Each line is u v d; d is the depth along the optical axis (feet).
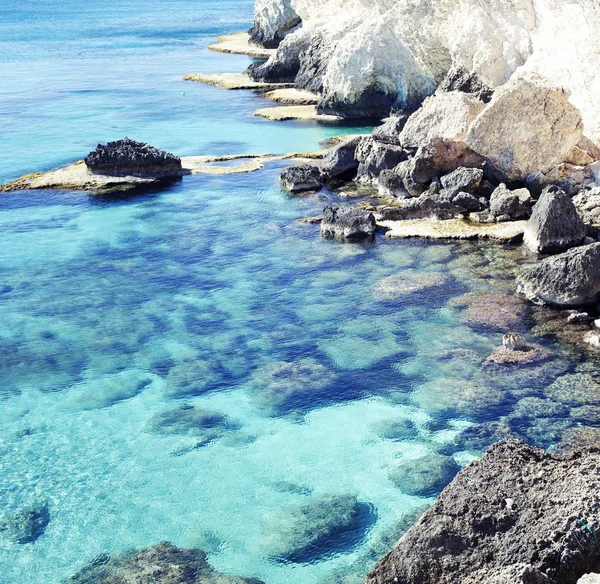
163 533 56.95
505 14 156.25
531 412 68.59
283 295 95.61
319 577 51.75
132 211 128.88
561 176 122.31
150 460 65.57
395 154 135.23
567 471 47.01
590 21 129.49
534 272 89.61
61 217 126.72
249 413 71.82
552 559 42.09
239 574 52.24
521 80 119.65
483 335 82.64
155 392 76.07
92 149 168.45
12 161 159.43
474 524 44.70
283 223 121.08
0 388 77.41
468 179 120.16
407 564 43.88
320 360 80.33
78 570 53.52
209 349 83.71
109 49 363.97
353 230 112.57
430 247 107.76
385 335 84.28
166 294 97.45
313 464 63.93
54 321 91.09
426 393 73.05
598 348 78.38
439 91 170.91
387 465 63.16
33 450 67.51
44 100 227.81
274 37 337.52
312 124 192.03
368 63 188.03
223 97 230.48
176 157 148.15
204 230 119.24
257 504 59.36
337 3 240.32
